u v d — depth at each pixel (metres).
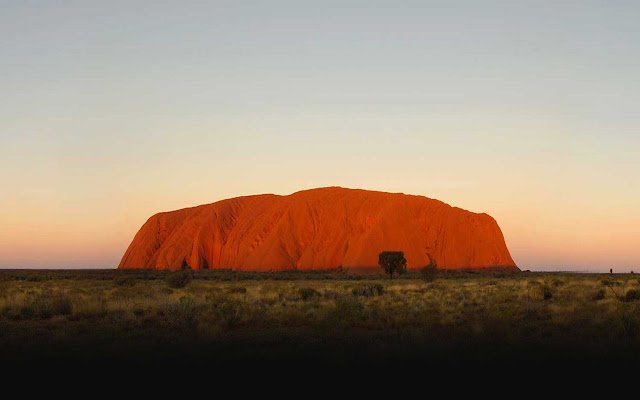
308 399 9.72
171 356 13.69
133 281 54.56
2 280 63.66
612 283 45.84
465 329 18.05
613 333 15.99
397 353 13.41
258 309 23.94
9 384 10.90
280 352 14.08
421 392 10.09
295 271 113.62
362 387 10.46
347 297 28.25
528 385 10.56
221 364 12.68
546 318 20.84
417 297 31.47
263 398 9.80
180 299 25.70
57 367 12.45
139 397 9.91
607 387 10.43
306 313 22.47
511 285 44.41
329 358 13.20
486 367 12.02
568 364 12.32
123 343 15.60
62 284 53.16
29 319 22.16
